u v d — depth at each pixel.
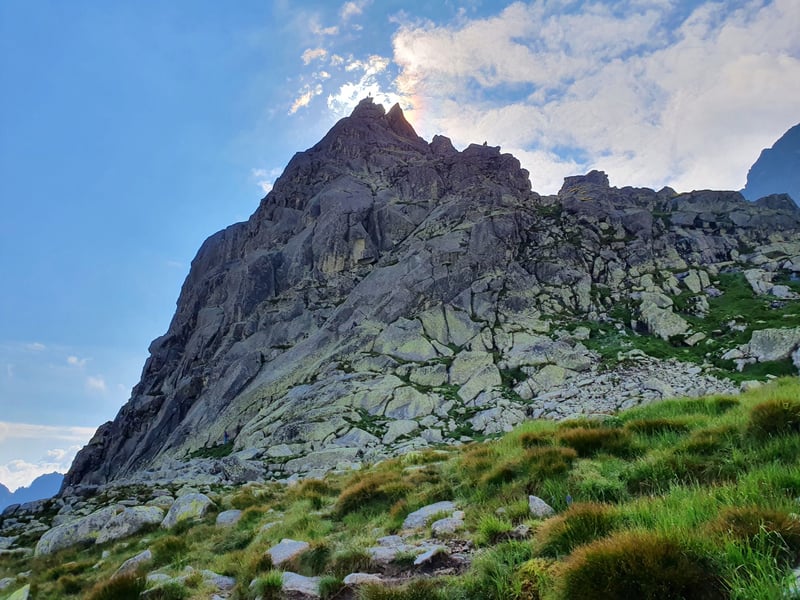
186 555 17.27
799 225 93.50
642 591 5.96
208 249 126.25
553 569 7.43
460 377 56.44
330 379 59.12
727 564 6.17
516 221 85.06
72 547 23.69
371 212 99.25
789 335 49.69
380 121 140.25
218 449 59.47
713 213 96.69
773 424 11.86
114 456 87.50
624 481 11.76
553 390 50.44
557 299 71.75
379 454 39.91
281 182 123.44
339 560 11.35
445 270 74.62
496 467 14.88
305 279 91.25
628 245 84.00
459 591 7.97
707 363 51.88
